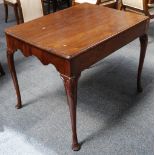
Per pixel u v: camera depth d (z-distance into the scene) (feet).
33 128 6.24
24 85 7.82
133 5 9.74
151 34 10.34
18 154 5.61
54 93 7.43
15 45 5.74
